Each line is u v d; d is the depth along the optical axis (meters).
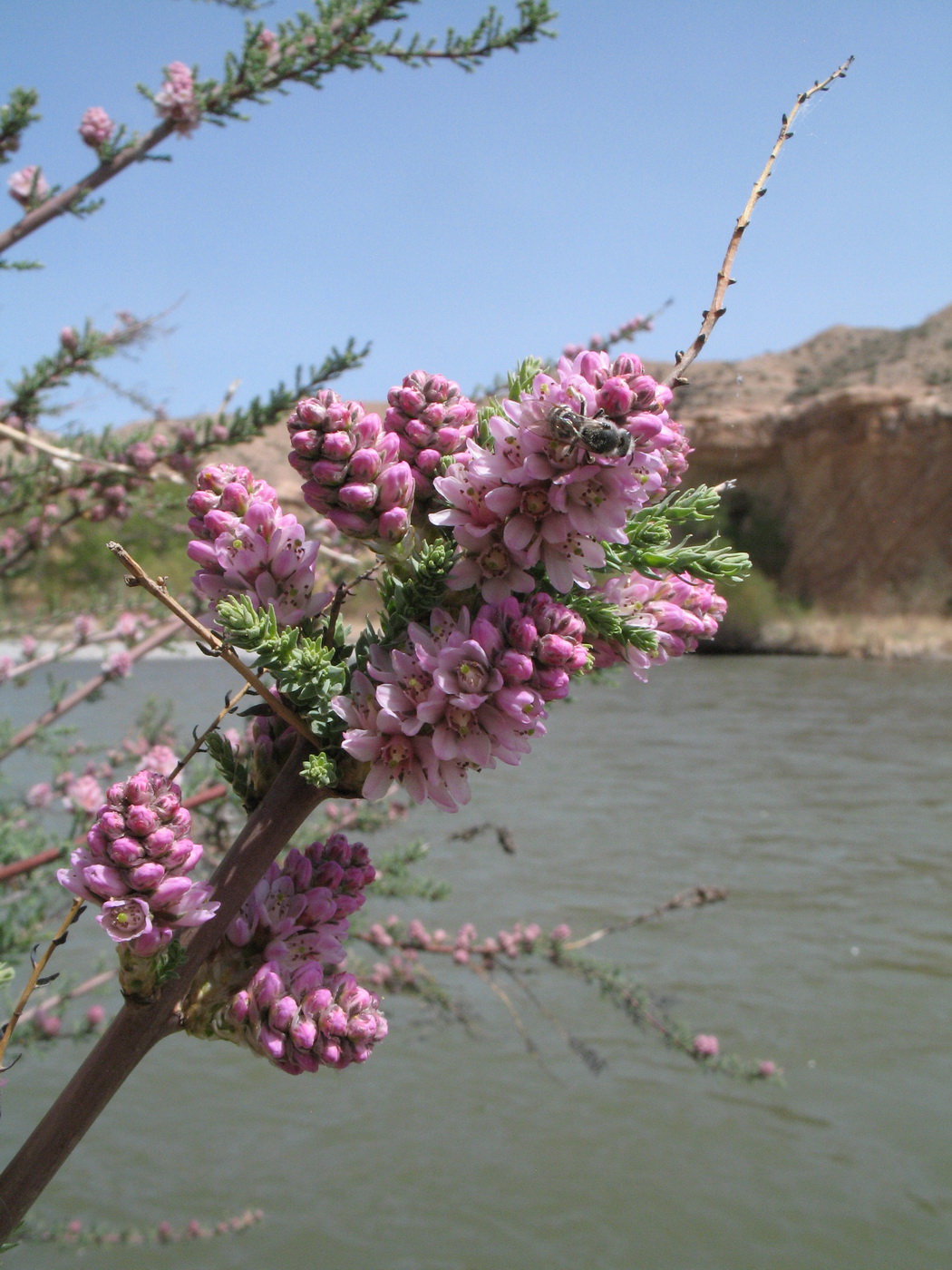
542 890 11.30
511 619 1.28
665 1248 5.89
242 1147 6.89
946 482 43.88
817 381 51.97
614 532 1.26
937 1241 5.98
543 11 4.24
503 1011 8.82
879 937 10.20
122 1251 5.66
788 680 32.31
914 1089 7.57
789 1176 6.55
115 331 4.87
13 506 4.97
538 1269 5.60
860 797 15.96
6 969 1.41
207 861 4.63
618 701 27.69
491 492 1.29
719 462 47.56
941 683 30.81
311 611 1.36
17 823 5.25
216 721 1.37
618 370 1.28
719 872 12.14
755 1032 8.39
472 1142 6.97
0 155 4.19
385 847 7.00
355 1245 5.78
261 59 4.22
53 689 5.10
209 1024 1.33
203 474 1.38
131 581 1.25
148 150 4.29
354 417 1.34
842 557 45.34
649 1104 7.46
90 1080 1.25
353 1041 1.28
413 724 1.23
